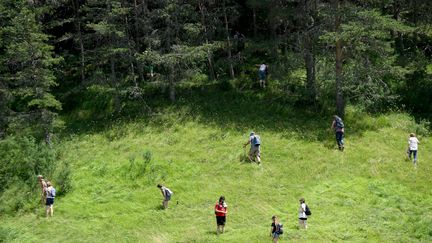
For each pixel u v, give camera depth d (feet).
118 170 84.17
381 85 99.96
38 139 99.81
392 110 99.45
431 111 98.68
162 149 90.38
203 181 79.51
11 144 87.97
